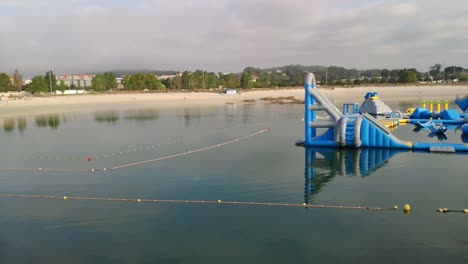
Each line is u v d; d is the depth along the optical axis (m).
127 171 24.69
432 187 19.09
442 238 13.33
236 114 67.94
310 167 24.27
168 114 71.62
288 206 16.97
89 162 28.09
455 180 20.23
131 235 14.23
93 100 119.75
